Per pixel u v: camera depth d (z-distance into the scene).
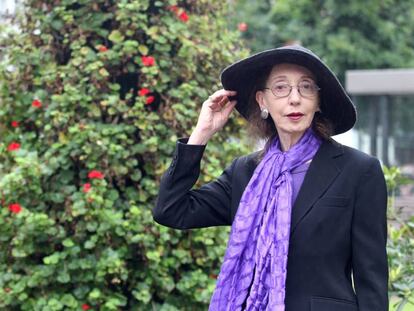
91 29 6.06
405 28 22.14
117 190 6.07
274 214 3.88
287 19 22.48
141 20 6.04
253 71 4.13
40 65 6.17
